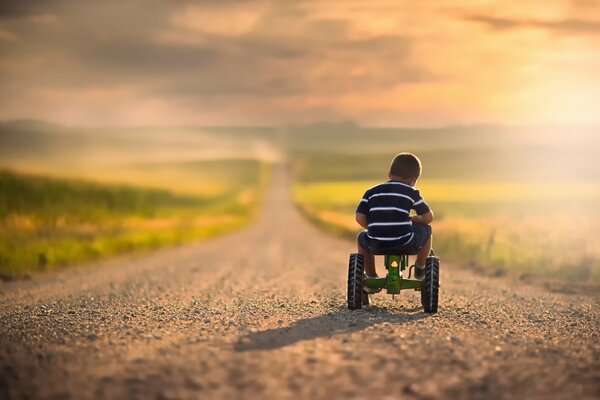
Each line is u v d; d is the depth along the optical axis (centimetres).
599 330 1027
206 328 995
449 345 834
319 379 655
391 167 1188
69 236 3712
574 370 708
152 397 598
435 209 7450
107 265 2862
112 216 5869
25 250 2758
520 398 604
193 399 590
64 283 2067
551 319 1160
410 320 1070
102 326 1031
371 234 1168
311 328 969
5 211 4325
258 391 615
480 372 692
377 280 1210
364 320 1059
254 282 2017
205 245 4750
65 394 610
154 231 5116
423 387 631
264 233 6944
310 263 2917
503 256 2580
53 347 840
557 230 2825
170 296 1597
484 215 6131
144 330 981
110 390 622
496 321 1099
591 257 2208
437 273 1167
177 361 739
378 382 647
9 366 724
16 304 1478
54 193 6412
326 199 15350
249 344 836
